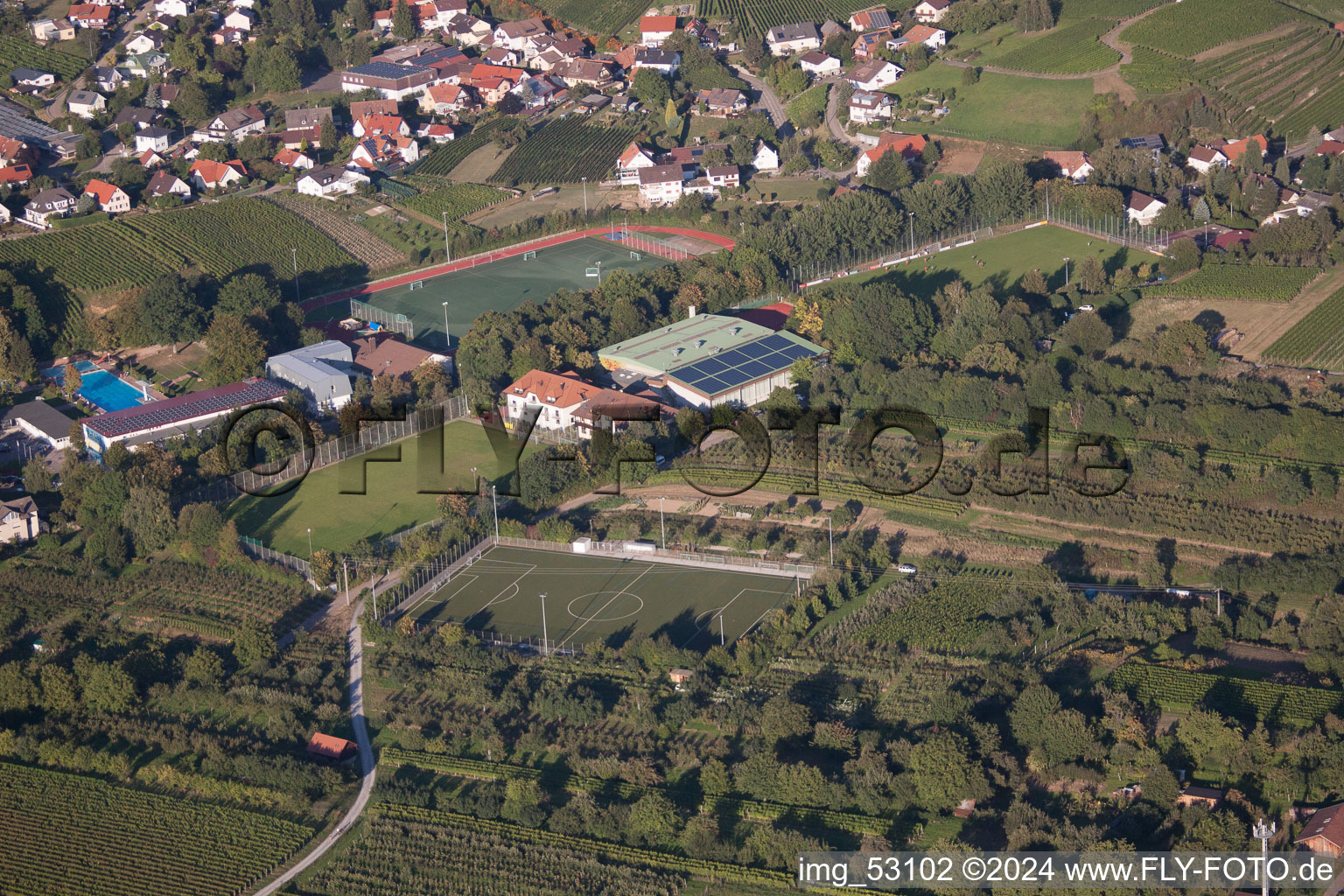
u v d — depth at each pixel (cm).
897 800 17325
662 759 18450
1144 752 17538
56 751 19112
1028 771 17712
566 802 17850
